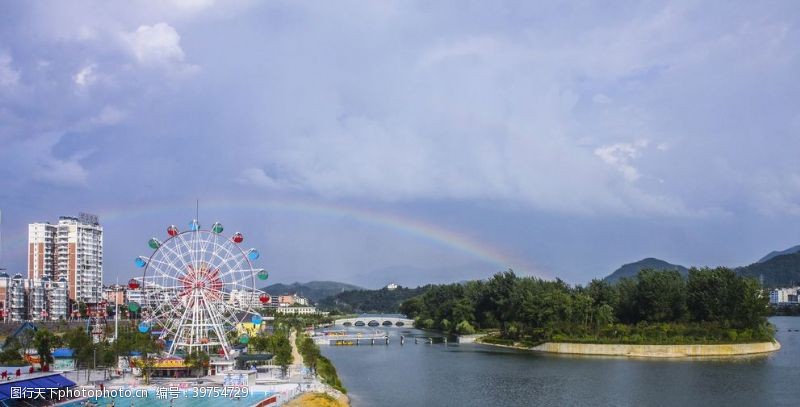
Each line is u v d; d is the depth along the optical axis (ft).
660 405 647.15
